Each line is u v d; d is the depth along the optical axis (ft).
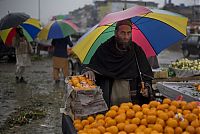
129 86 14.35
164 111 12.01
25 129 24.04
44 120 26.23
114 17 12.74
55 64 43.09
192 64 27.73
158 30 15.99
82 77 14.23
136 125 11.41
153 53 16.34
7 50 72.13
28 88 40.27
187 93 17.42
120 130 11.28
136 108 12.34
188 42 86.02
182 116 11.41
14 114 27.81
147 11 12.38
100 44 15.07
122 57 14.20
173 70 27.17
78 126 11.74
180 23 15.75
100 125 11.53
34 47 83.30
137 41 16.38
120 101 14.23
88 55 15.12
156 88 22.66
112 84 14.30
